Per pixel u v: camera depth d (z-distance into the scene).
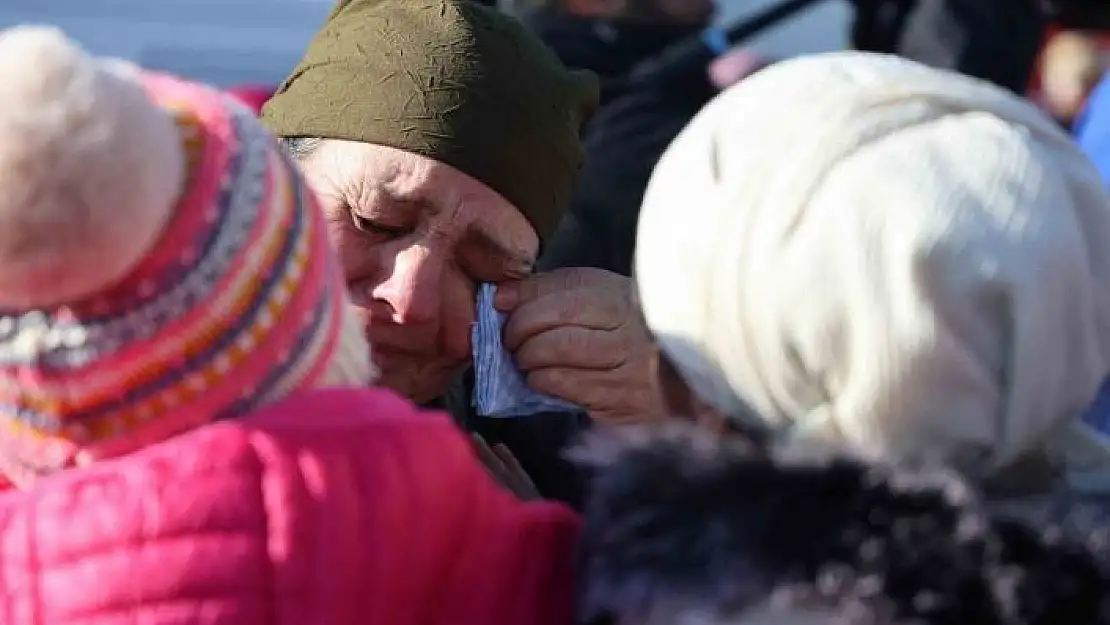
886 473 0.58
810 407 0.64
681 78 1.51
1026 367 0.60
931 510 0.57
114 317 0.57
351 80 0.99
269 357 0.62
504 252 1.00
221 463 0.60
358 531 0.61
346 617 0.60
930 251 0.59
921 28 1.82
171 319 0.58
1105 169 1.48
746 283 0.63
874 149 0.62
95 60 0.57
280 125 1.02
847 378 0.61
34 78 0.54
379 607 0.62
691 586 0.57
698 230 0.66
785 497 0.58
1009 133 0.63
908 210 0.60
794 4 1.87
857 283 0.60
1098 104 1.58
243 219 0.60
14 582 0.61
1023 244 0.60
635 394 0.93
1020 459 0.64
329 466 0.61
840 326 0.61
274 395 0.63
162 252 0.58
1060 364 0.62
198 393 0.61
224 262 0.59
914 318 0.59
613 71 1.70
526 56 1.02
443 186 0.97
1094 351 0.64
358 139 0.98
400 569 0.63
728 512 0.58
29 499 0.62
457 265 1.01
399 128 0.97
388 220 0.99
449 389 1.12
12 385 0.60
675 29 1.73
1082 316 0.62
